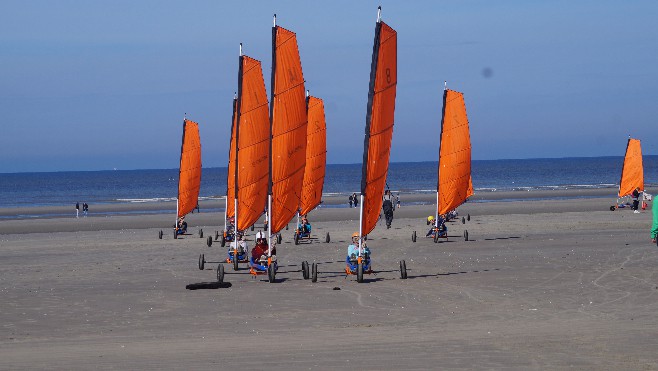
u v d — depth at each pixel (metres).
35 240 109.31
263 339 36.28
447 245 83.75
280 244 89.56
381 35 54.53
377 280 57.09
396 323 40.16
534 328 36.75
